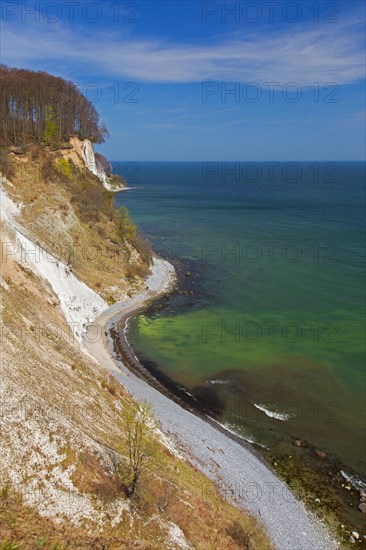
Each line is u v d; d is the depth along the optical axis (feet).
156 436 106.22
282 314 198.80
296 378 146.30
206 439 115.34
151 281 236.43
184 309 205.57
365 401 133.59
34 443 80.18
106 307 198.08
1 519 67.36
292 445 115.75
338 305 207.41
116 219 259.39
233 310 204.03
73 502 75.41
